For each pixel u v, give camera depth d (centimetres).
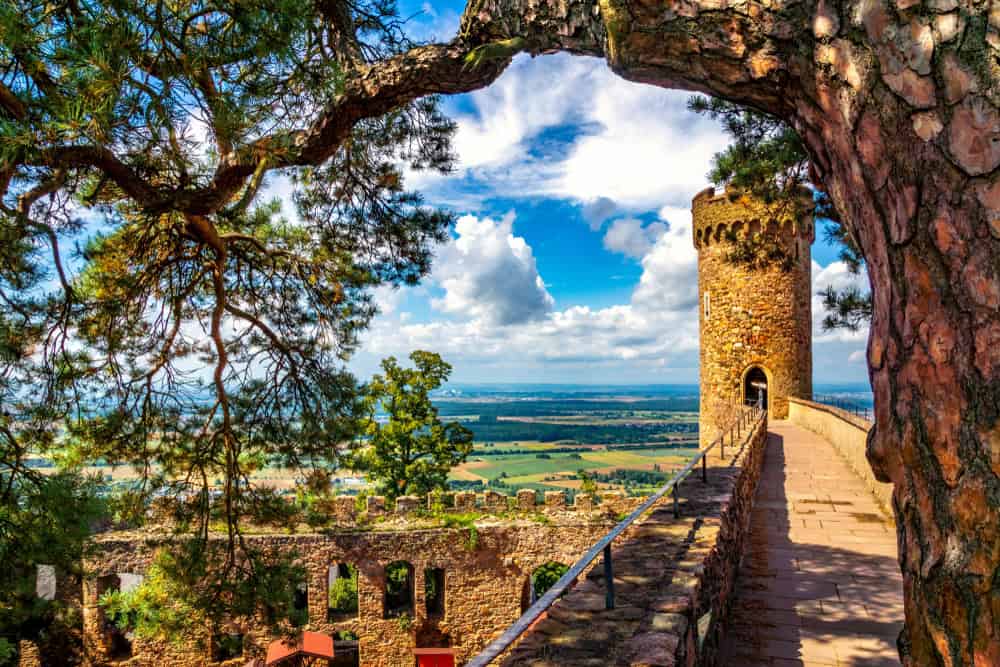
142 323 762
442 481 2444
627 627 303
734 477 735
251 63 477
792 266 1005
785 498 1041
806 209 876
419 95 479
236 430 823
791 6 232
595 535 1997
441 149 792
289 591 867
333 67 467
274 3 410
